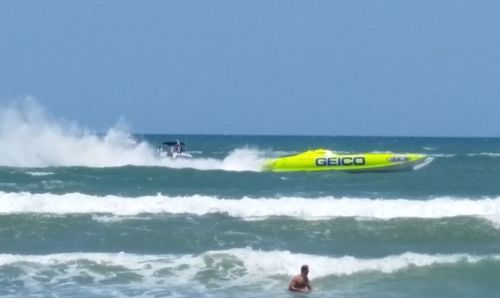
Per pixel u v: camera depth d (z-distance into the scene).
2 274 35.97
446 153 184.25
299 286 34.66
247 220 47.56
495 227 46.03
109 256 38.75
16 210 49.12
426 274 37.38
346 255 40.38
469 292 35.03
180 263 37.97
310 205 49.72
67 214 48.31
